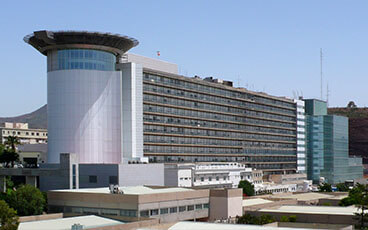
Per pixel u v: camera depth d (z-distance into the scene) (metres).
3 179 141.38
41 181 133.75
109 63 152.38
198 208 107.56
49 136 149.88
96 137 146.50
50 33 144.12
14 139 184.38
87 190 106.44
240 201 110.81
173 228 73.25
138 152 154.88
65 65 147.88
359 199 95.38
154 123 165.25
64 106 147.00
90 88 146.75
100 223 85.81
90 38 146.00
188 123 182.12
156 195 97.31
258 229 70.38
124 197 95.00
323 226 91.19
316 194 153.38
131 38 153.75
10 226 70.19
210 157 194.50
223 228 71.62
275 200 135.00
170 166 157.38
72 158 129.12
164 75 169.88
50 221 85.44
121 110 150.88
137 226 82.69
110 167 131.62
